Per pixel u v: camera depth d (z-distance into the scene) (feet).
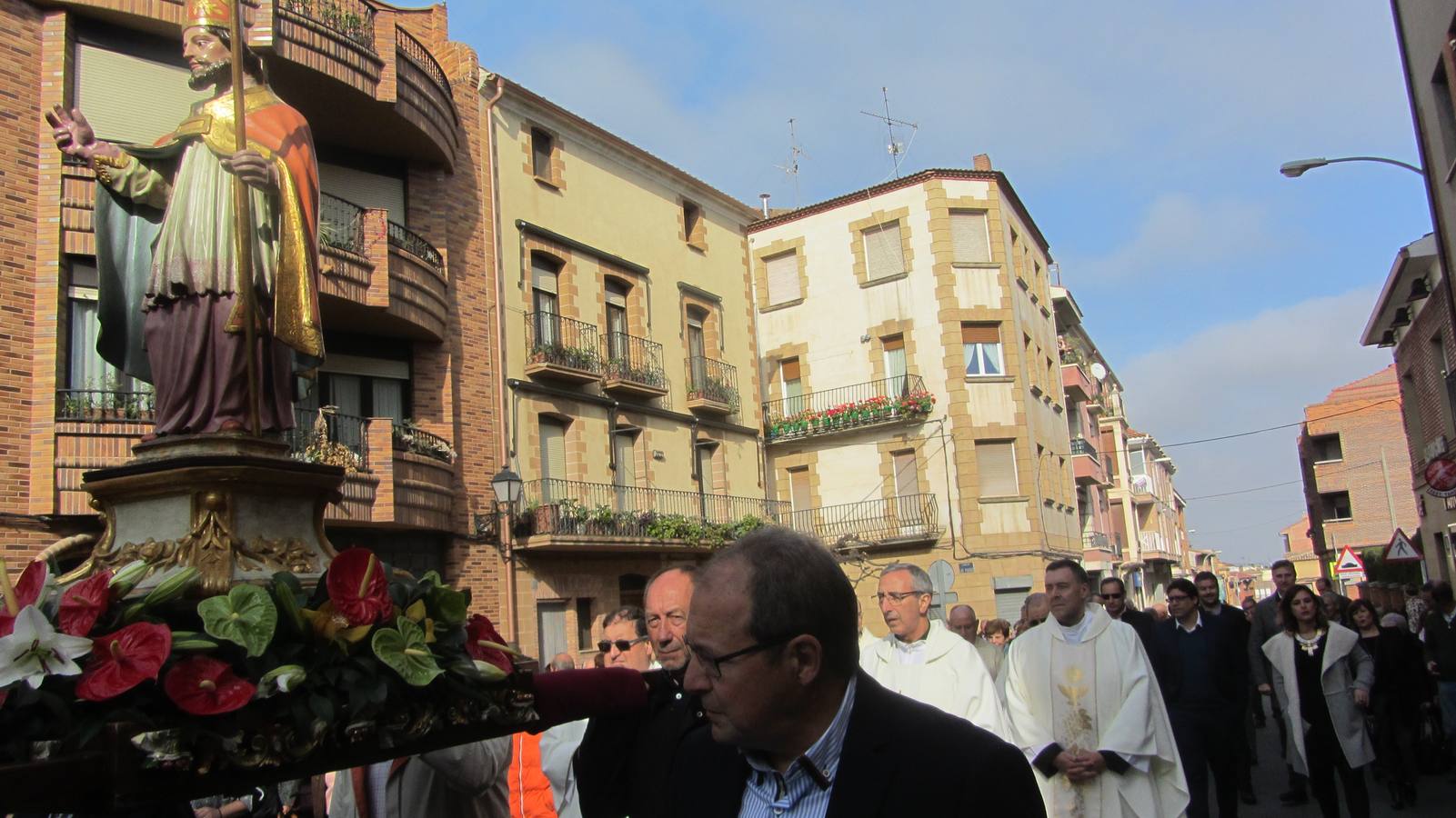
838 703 7.79
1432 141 51.85
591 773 11.28
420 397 59.21
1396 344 88.28
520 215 70.03
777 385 110.01
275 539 9.57
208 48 11.91
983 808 7.23
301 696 7.79
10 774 6.29
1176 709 29.35
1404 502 146.82
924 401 99.76
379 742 8.38
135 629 7.20
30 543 40.70
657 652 12.37
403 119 55.11
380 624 8.61
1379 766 38.86
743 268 97.66
